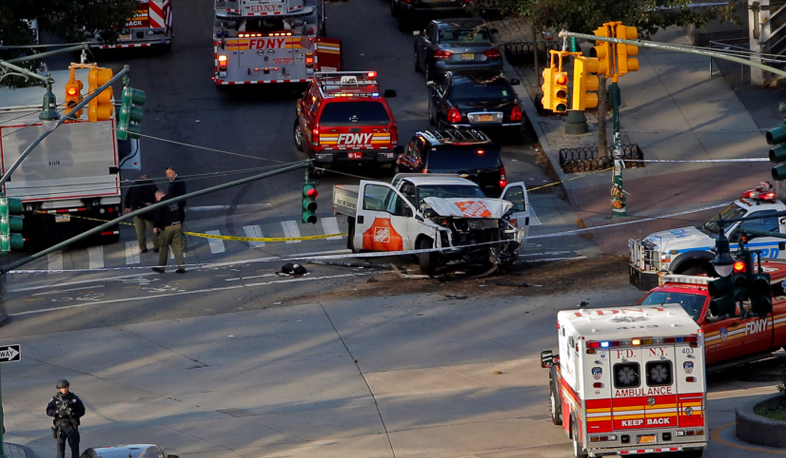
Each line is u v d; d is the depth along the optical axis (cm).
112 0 11900
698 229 7781
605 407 4566
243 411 6022
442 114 12044
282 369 6794
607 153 11369
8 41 10662
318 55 13275
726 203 9875
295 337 7444
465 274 8906
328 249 9706
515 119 11888
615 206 9900
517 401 5950
